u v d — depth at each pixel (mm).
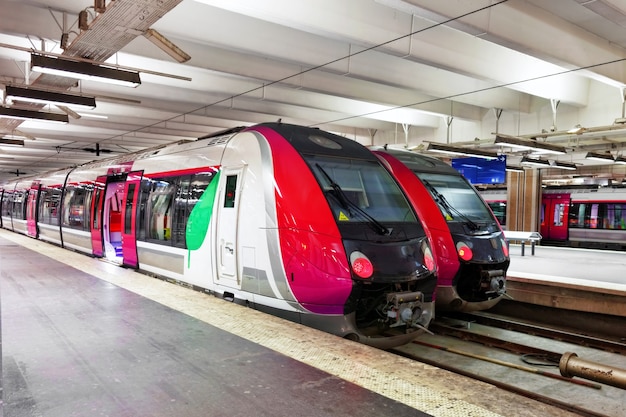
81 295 6082
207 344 4125
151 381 3326
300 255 5176
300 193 5414
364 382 3297
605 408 5242
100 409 2906
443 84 11938
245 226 5859
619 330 8078
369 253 5234
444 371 3518
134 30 6020
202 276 6766
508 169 20359
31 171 43281
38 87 8828
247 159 6062
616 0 6340
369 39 7969
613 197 21891
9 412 2855
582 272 10617
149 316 5051
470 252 7512
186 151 7887
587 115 13367
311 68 10016
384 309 5465
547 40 8328
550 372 6266
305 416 2807
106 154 28109
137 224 9031
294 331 4527
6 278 7297
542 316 9156
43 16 7836
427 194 7895
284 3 7094
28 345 4094
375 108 15445
